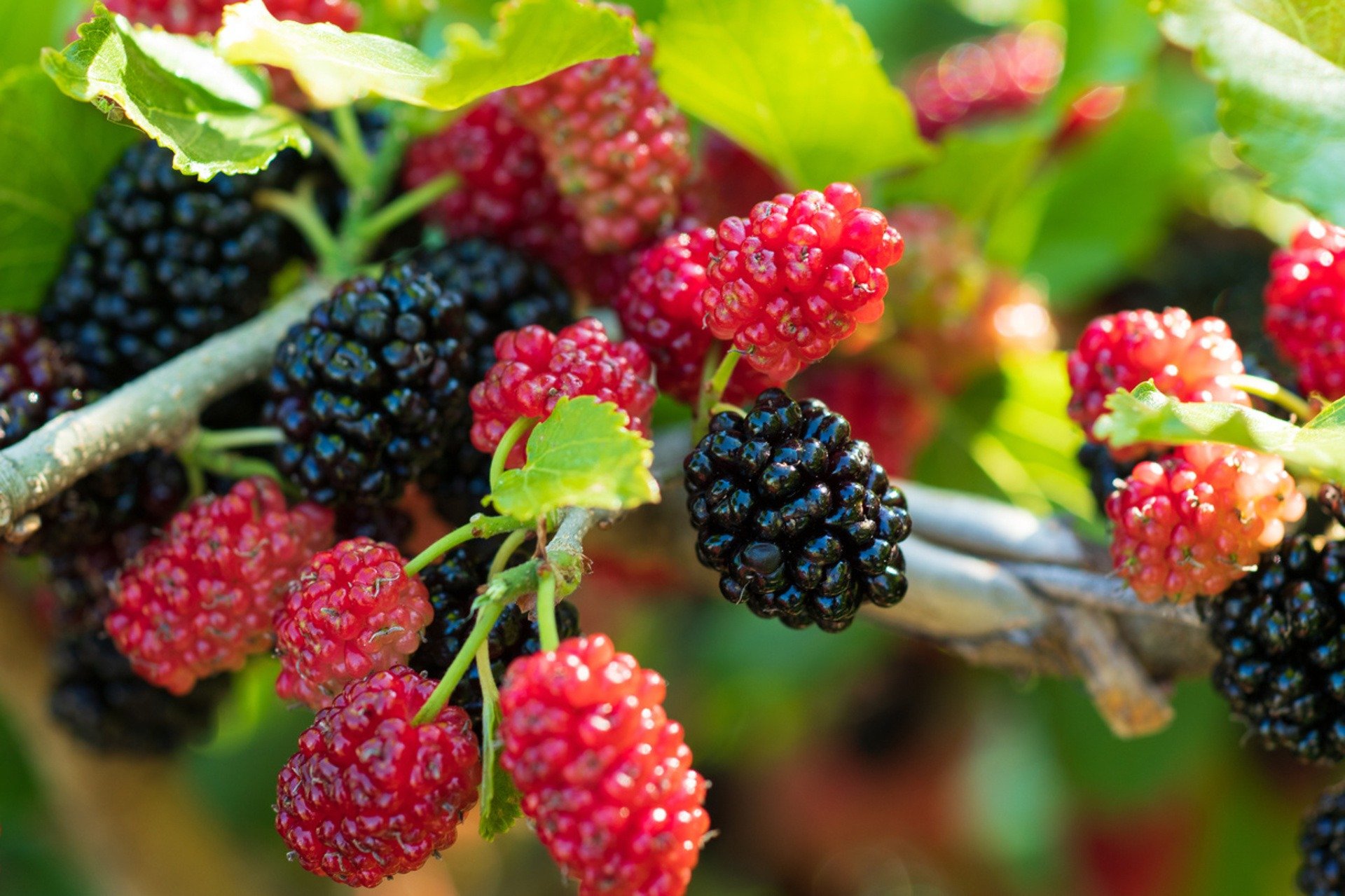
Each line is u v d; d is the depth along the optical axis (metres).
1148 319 0.21
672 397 0.23
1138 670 0.23
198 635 0.22
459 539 0.20
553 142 0.23
